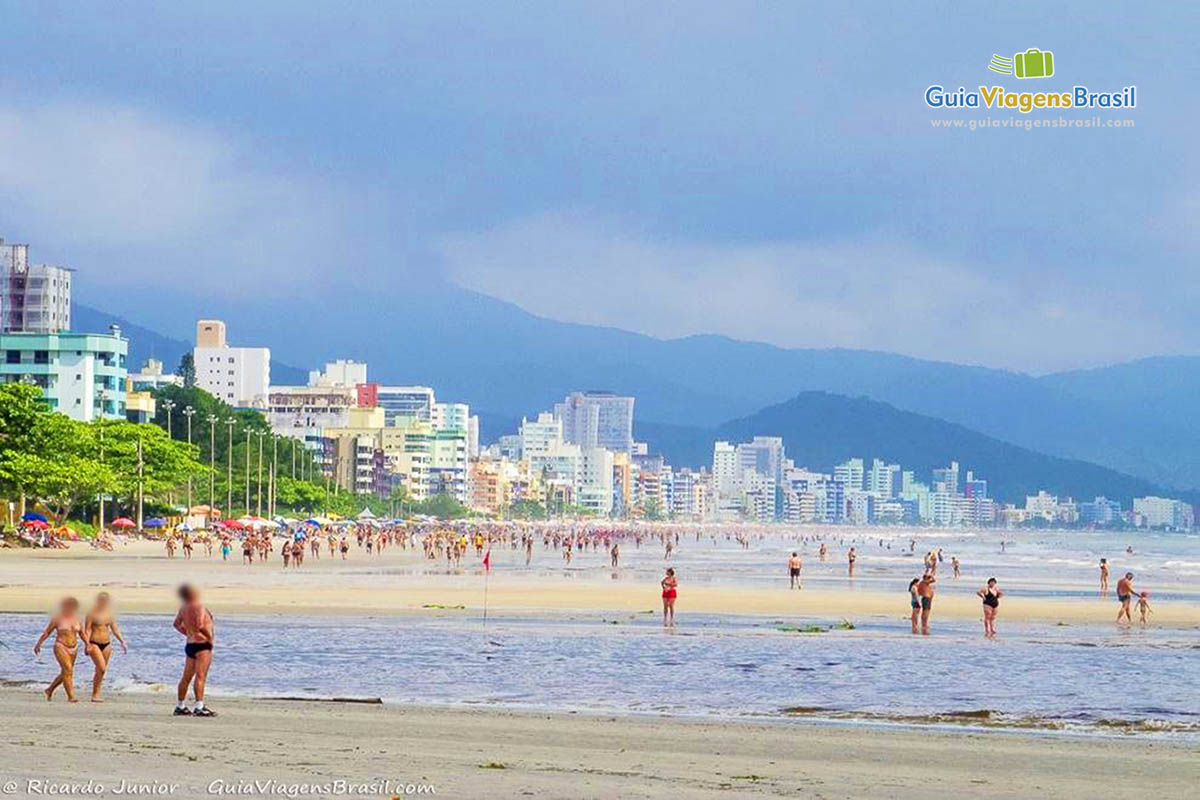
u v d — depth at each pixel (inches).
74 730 1263.5
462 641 2541.8
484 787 1016.2
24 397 7514.8
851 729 1487.5
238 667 2062.0
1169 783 1149.7
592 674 2044.8
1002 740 1408.7
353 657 2236.7
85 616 1668.3
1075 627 3184.1
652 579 5433.1
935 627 3095.5
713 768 1159.0
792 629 2935.5
